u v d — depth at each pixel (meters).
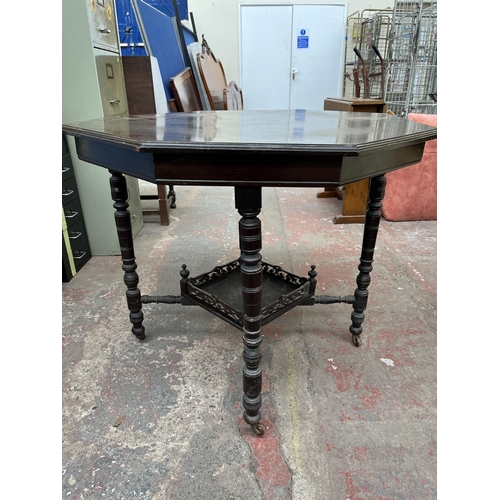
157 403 1.16
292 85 5.44
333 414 1.12
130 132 0.89
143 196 2.69
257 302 0.92
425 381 1.24
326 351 1.39
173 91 2.79
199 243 2.33
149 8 3.06
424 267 2.00
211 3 5.01
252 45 5.23
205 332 1.50
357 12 4.97
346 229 2.53
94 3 1.80
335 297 1.37
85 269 2.03
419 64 4.17
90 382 1.24
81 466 0.97
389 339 1.45
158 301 1.38
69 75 1.82
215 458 0.99
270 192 3.38
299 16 5.07
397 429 1.06
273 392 1.20
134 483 0.93
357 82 3.26
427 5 4.09
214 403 1.16
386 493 0.90
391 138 0.81
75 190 2.00
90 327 1.53
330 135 0.84
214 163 0.77
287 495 0.90
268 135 0.83
